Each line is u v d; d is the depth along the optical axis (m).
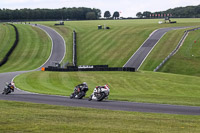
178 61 81.50
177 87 48.59
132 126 13.27
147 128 12.89
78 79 55.25
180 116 17.06
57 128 12.44
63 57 94.88
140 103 24.27
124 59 87.44
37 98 27.91
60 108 19.77
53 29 144.75
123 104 23.23
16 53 99.88
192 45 96.44
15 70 78.06
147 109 20.44
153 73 64.62
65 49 104.31
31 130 11.98
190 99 28.73
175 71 74.50
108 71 65.06
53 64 87.38
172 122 14.55
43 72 65.50
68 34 129.62
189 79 58.12
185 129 12.87
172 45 97.62
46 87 45.69
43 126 12.77
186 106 22.69
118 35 118.25
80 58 92.88
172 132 12.19
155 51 92.44
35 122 13.73
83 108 19.69
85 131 11.99
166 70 75.19
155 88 47.69
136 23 169.62
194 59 82.81
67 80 54.22
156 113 18.25
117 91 44.88
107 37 116.62
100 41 111.44
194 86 49.81
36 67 83.75
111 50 98.44
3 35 123.00
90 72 63.97
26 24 169.38
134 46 100.44
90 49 102.06
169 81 54.44
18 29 138.75
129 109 20.28
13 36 121.94
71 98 27.89
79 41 114.75
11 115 15.60
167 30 124.19
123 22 182.38
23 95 31.45
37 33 131.00
